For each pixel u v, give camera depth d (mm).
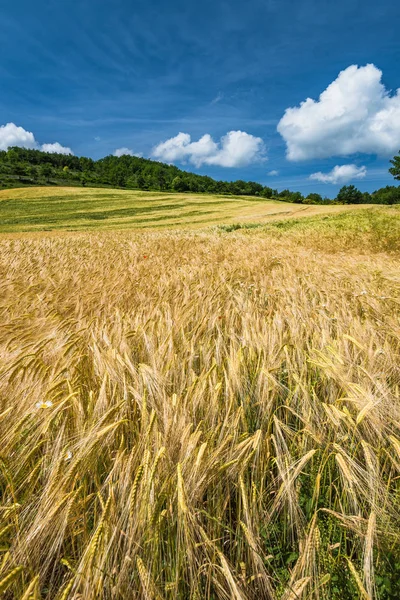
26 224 48969
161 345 2289
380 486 1327
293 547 1343
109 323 3016
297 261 7867
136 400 1762
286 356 2070
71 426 1640
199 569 1138
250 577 1162
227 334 2693
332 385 1947
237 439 1504
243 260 8367
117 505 1222
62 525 1157
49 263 8055
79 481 1375
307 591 1105
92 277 5949
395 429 1636
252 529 1257
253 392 1907
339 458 1265
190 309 3215
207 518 1304
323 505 1441
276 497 1347
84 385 1938
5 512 1175
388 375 2018
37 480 1308
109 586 1071
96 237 20188
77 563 1171
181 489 1083
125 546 1133
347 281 5316
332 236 16109
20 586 1091
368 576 1083
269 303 4207
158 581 1117
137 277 6020
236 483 1383
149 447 1307
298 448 1604
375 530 1207
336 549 1341
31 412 1514
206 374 1764
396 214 24938
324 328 2793
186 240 15539
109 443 1521
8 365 1921
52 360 2293
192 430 1602
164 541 1197
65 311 3984
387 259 9570
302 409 1747
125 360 1962
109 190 94250
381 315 3402
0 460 1297
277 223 29250
